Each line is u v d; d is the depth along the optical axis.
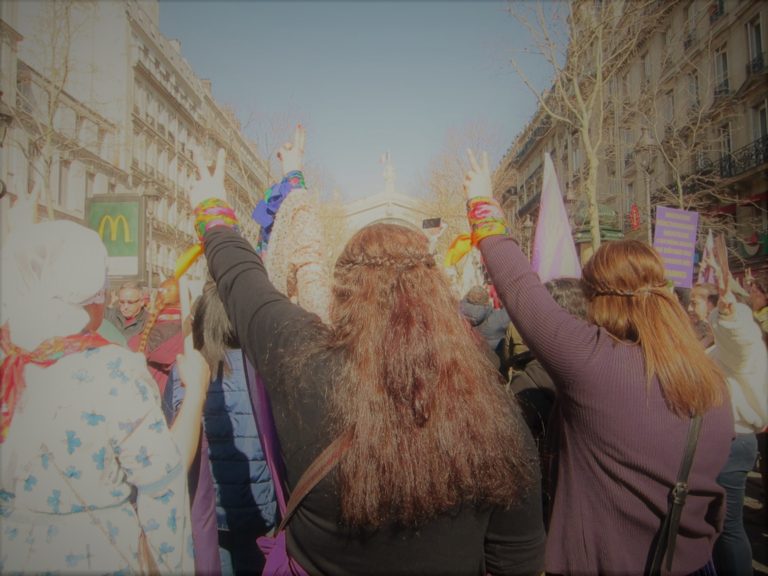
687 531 1.50
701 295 4.36
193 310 2.12
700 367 1.50
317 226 1.66
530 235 14.96
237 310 1.30
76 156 13.56
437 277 1.24
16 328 1.26
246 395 2.30
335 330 1.21
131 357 1.36
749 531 4.25
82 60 15.83
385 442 1.04
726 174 17.08
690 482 1.47
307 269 1.59
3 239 1.27
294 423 1.15
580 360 1.51
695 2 18.39
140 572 1.26
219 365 2.24
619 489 1.50
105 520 1.24
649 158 18.56
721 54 17.81
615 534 1.51
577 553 1.57
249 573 2.29
